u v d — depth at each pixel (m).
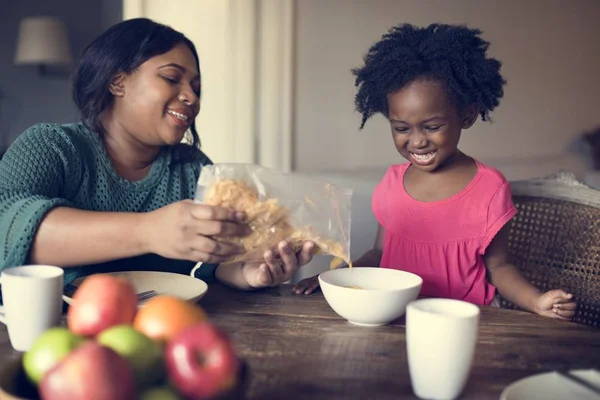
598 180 2.75
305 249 1.10
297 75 2.58
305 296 1.22
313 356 0.89
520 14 2.72
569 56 2.79
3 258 1.06
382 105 1.55
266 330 1.01
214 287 1.26
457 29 1.52
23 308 0.85
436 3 2.64
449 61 1.42
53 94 3.39
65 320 1.00
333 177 2.63
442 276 1.57
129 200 1.34
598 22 2.79
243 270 1.22
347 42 2.59
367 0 2.58
